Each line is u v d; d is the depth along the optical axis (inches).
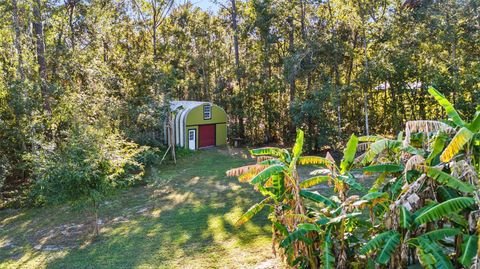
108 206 590.6
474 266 202.4
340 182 296.2
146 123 900.6
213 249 400.5
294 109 928.9
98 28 1006.4
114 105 816.3
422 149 279.9
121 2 1353.3
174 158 911.7
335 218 265.4
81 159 445.7
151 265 370.0
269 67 1170.0
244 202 571.2
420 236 235.5
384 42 851.4
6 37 761.6
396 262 249.0
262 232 440.1
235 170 303.4
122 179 578.6
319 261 289.3
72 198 450.0
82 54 874.8
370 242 241.3
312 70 940.6
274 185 306.5
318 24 1001.5
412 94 852.0
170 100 1032.2
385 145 274.4
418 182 245.3
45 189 461.7
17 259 413.4
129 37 1423.5
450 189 248.4
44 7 847.7
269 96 1176.8
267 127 1203.9
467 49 873.5
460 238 247.6
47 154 490.0
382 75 812.6
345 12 924.6
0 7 768.3
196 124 1097.4
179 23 1428.4
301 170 770.2
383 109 965.8
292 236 267.0
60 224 529.0
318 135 914.1
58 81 800.3
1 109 670.5
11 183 731.4
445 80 762.2
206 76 1358.3
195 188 674.8
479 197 222.8
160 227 483.5
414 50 815.7
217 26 1392.7
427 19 839.1
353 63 1027.3
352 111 971.3
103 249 422.3
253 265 354.3
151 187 690.8
